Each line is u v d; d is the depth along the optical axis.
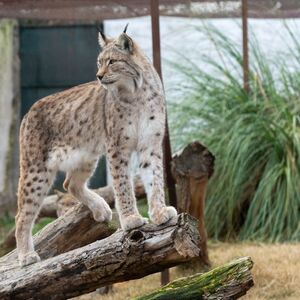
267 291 12.07
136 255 8.34
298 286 12.16
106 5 13.98
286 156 16.22
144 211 16.25
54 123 10.50
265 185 15.85
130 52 9.77
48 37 21.17
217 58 18.12
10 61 20.73
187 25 18.45
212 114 17.12
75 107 10.43
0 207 19.77
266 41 18.69
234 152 16.03
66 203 13.42
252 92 17.19
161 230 8.28
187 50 18.30
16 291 9.14
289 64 17.50
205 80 17.50
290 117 16.75
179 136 16.84
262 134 16.39
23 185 10.44
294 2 15.62
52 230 10.96
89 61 21.09
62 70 21.22
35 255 10.08
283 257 13.75
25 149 10.50
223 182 16.16
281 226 15.52
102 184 19.98
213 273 8.42
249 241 15.62
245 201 16.39
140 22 20.61
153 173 9.63
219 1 14.81
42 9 14.09
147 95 9.72
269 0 15.78
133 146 9.86
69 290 8.97
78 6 13.90
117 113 9.77
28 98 21.42
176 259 8.21
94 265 8.63
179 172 12.69
